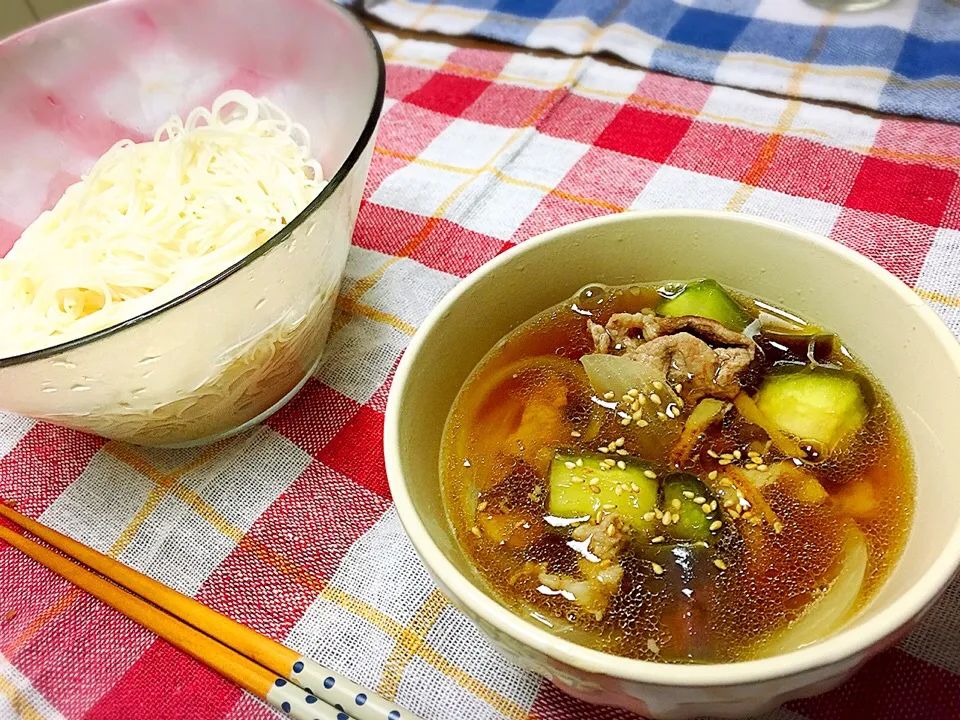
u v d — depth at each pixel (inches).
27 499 10.5
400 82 17.3
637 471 7.6
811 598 6.6
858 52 15.3
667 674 5.1
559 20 17.8
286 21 12.6
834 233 11.9
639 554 7.1
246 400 10.1
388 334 11.7
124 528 9.9
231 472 10.3
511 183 14.1
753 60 15.6
